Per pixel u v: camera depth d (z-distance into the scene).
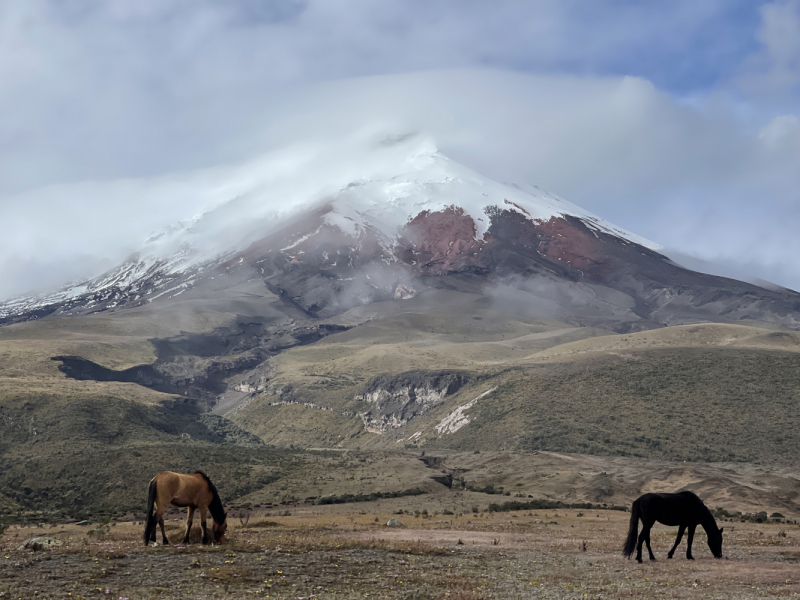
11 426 143.75
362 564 23.44
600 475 94.62
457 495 86.69
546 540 33.94
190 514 26.52
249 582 20.05
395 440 199.25
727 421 147.88
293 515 65.12
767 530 46.75
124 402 167.38
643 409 160.12
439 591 19.83
